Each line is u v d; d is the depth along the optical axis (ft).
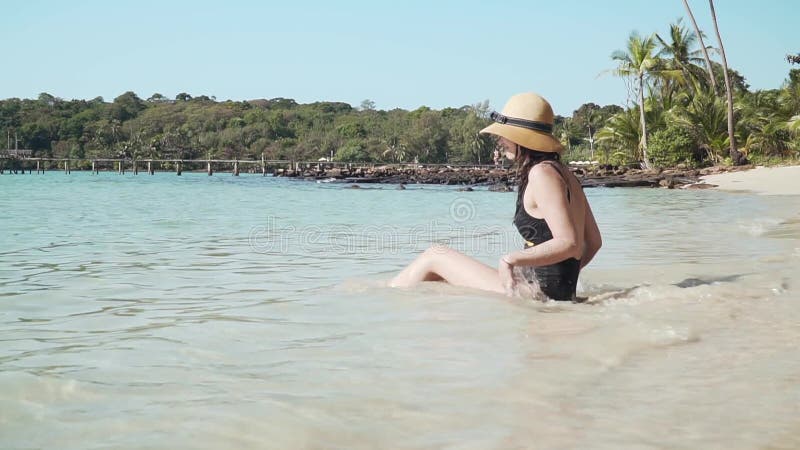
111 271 16.25
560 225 11.38
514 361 7.69
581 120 308.19
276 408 6.20
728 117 112.16
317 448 5.28
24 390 6.84
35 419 6.00
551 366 7.48
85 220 32.91
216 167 316.19
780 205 42.22
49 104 406.82
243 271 16.20
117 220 33.06
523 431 5.55
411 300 11.42
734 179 83.05
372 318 10.15
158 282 14.53
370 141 356.79
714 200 50.29
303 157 347.15
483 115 347.56
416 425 5.73
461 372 7.29
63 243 22.63
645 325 9.40
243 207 46.34
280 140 364.38
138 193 71.46
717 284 12.87
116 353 8.38
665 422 5.74
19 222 31.42
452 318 10.04
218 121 380.99
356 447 5.28
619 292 12.25
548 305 11.08
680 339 8.64
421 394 6.56
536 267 11.62
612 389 6.64
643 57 124.67
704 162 119.34
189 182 122.72
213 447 5.34
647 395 6.46
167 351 8.44
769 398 6.33
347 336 9.07
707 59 123.34
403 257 18.92
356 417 5.94
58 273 15.92
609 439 5.36
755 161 112.37
